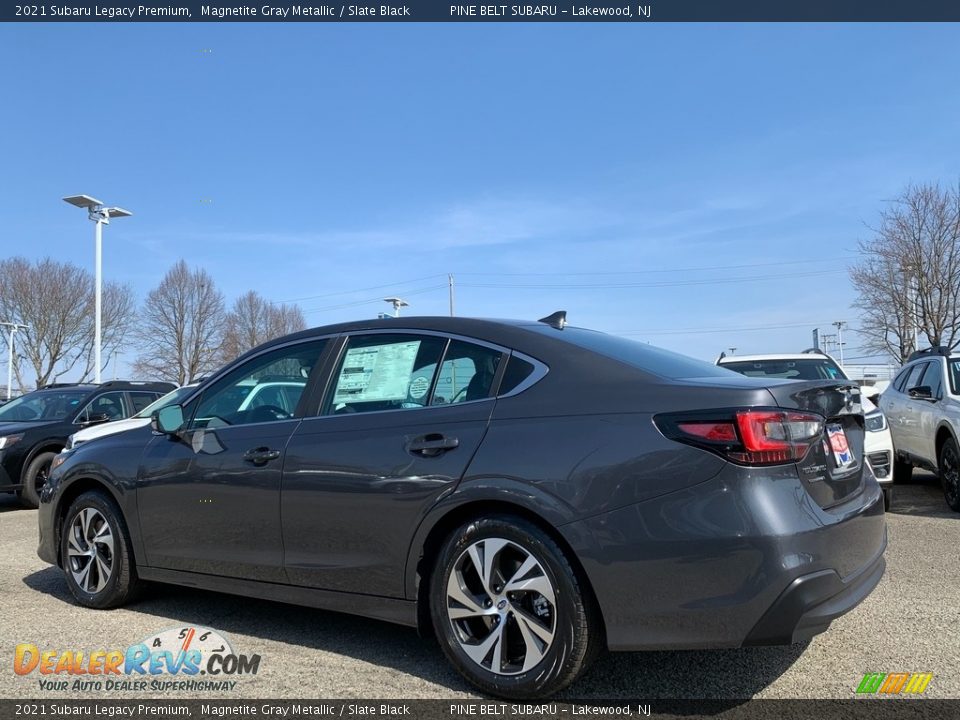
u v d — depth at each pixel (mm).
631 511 2918
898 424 9148
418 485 3355
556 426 3164
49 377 44531
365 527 3484
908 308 24391
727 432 2859
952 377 7953
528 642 3084
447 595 3291
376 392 3762
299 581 3711
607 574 2926
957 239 23016
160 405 8062
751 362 8961
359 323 4043
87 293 46250
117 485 4465
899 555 5574
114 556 4484
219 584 4035
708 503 2828
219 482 4000
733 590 2770
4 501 10852
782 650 3699
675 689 3270
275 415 4047
